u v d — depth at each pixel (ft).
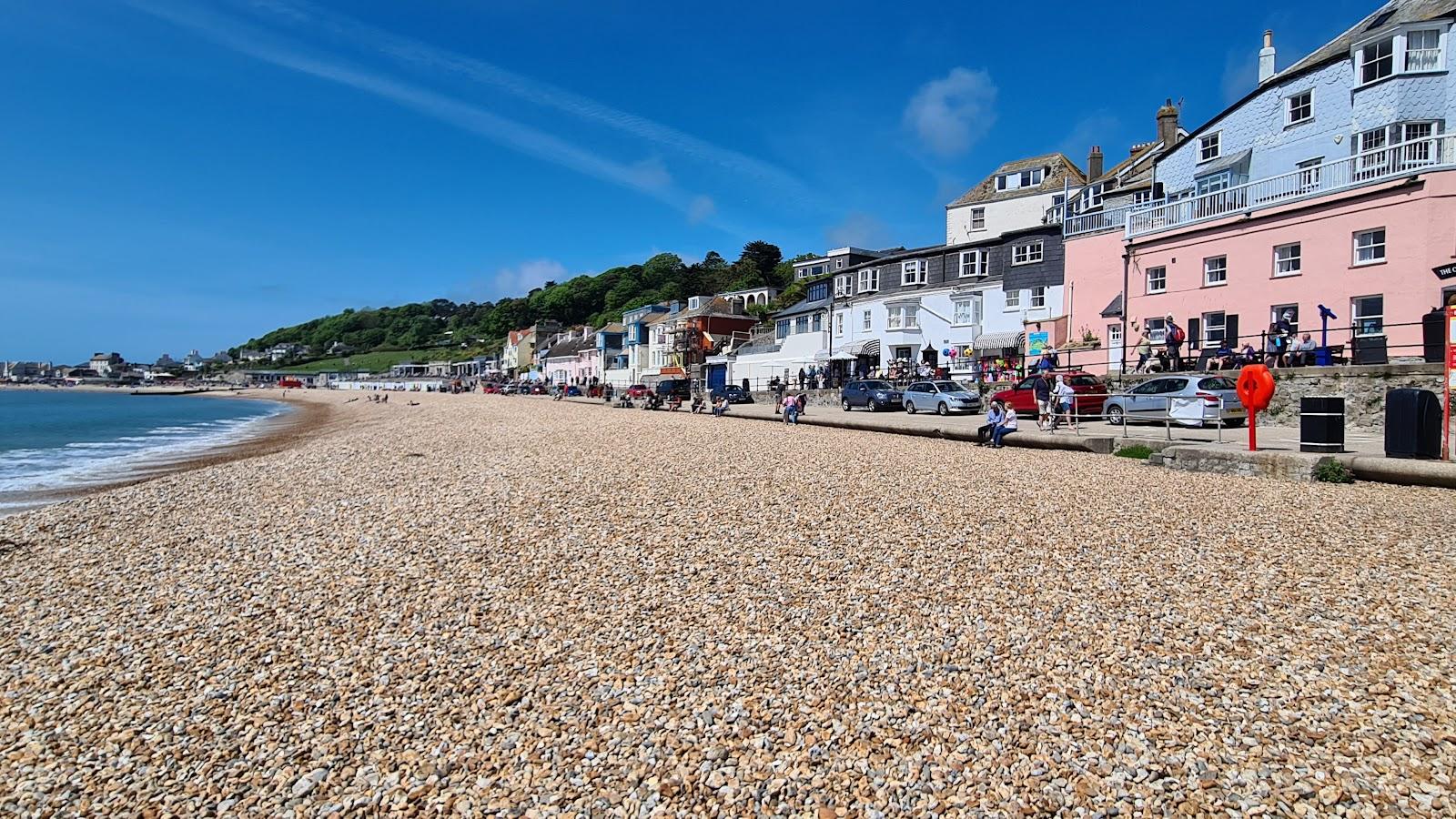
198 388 528.22
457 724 16.52
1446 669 17.39
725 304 255.50
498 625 22.34
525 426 107.55
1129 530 31.14
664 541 31.19
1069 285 111.24
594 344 338.95
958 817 12.73
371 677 19.10
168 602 25.81
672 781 14.06
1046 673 17.93
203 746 15.98
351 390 448.24
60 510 45.55
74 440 118.93
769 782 13.94
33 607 25.99
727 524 33.68
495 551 30.53
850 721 16.05
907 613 22.20
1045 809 12.87
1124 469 47.70
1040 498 37.99
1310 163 90.89
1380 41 84.07
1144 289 99.40
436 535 33.71
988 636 20.29
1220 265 90.89
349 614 23.73
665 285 408.67
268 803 13.91
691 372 245.45
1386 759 13.84
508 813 13.30
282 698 18.11
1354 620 20.58
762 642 20.38
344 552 31.37
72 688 19.04
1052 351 103.50
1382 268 75.41
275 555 31.65
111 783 14.70
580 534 32.89
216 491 50.88
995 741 15.05
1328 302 79.87
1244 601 22.41
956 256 147.64
